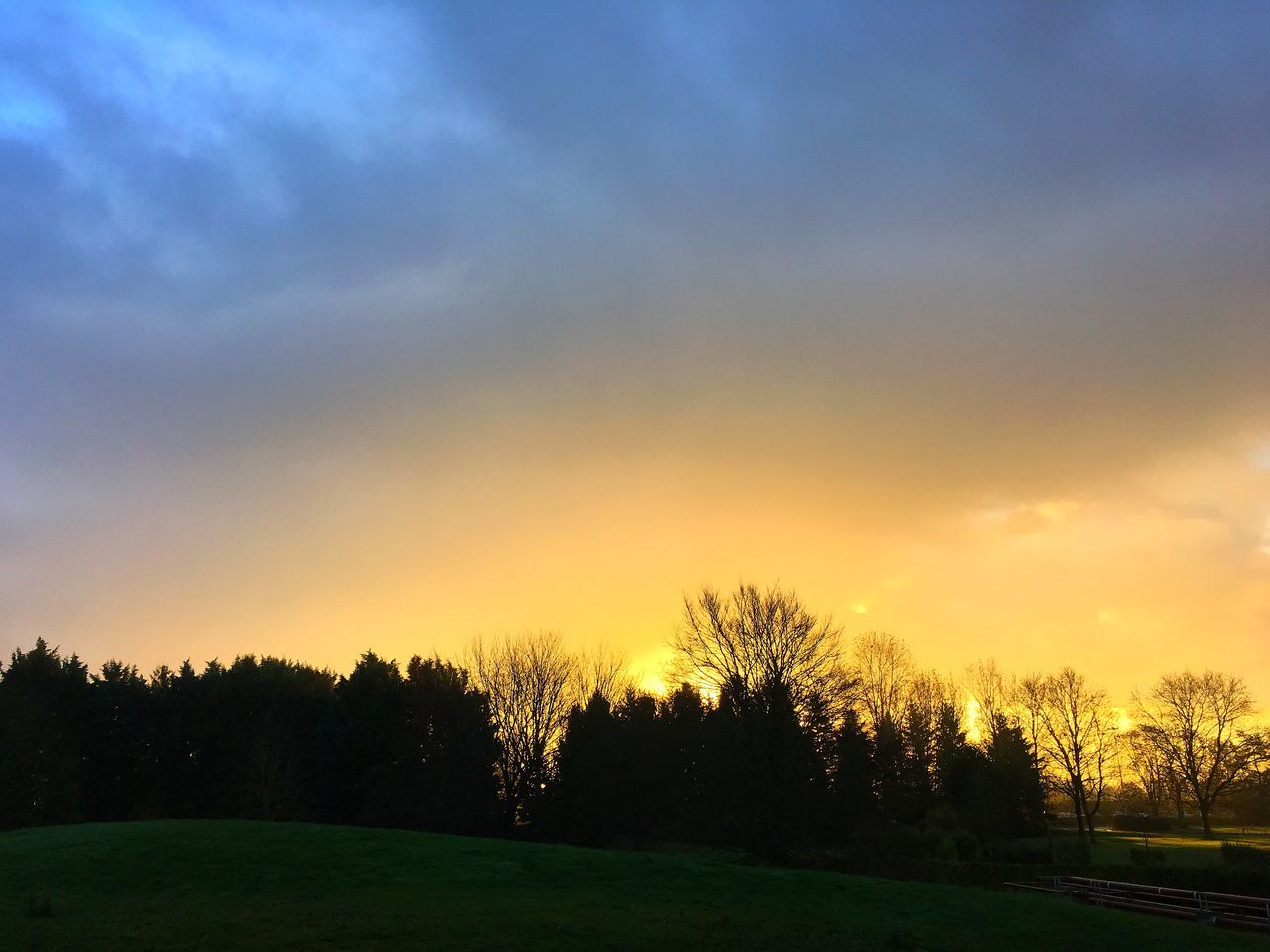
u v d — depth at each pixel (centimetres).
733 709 5631
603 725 6894
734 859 5253
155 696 7969
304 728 7981
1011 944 2386
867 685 8231
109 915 2223
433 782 6650
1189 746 9906
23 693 7288
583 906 2544
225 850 3269
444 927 2128
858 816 5656
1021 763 7794
